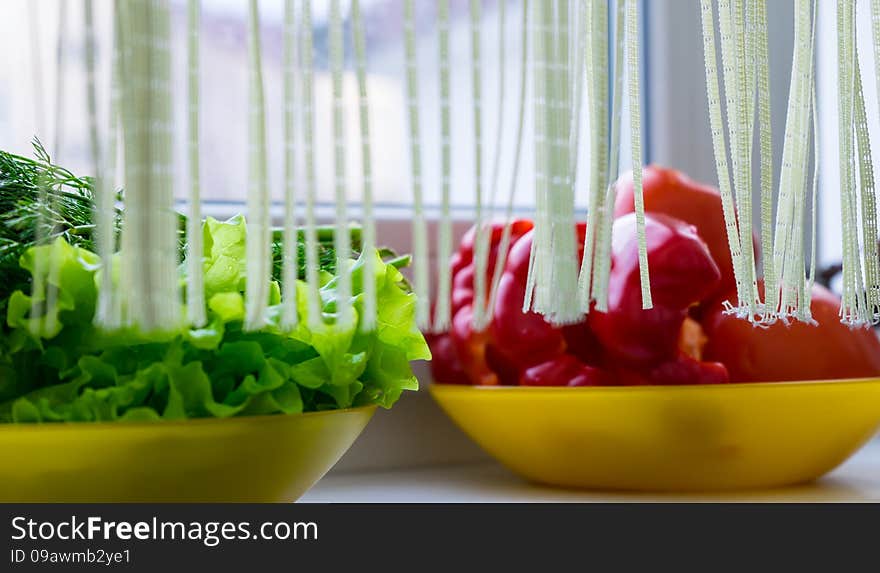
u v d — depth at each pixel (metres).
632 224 0.54
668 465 0.52
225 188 0.71
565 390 0.51
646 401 0.50
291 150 0.33
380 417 0.68
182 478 0.37
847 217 0.43
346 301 0.33
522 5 0.36
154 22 0.30
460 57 0.80
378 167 0.76
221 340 0.38
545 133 0.35
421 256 0.33
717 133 0.41
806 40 0.42
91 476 0.36
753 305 0.41
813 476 0.55
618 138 0.37
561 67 0.35
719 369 0.54
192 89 0.32
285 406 0.38
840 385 0.50
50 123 0.58
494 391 0.53
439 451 0.71
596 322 0.53
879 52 0.44
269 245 0.33
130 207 0.30
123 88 0.31
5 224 0.39
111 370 0.36
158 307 0.29
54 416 0.35
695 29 0.90
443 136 0.33
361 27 0.33
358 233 0.52
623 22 0.38
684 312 0.53
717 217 0.58
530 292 0.38
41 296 0.34
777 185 0.88
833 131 0.91
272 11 0.72
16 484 0.36
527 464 0.56
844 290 0.43
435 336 0.64
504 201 0.81
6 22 0.59
